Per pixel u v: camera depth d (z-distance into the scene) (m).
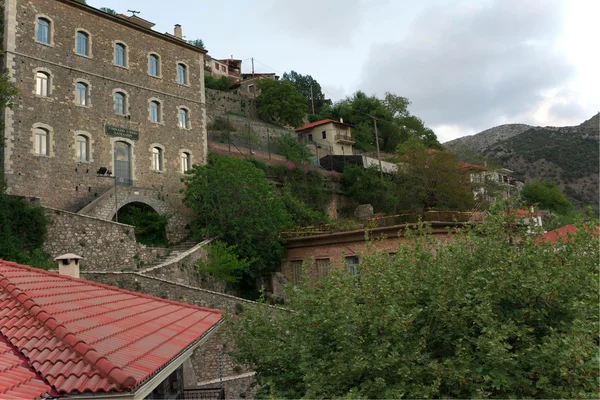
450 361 7.09
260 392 8.50
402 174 45.12
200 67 37.03
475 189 45.66
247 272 27.67
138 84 32.31
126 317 9.52
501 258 8.69
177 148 34.03
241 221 28.22
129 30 32.34
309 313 8.73
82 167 28.38
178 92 34.91
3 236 20.61
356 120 71.38
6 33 25.84
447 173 42.66
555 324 7.79
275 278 28.36
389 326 7.58
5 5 26.17
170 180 33.09
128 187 29.88
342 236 27.81
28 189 25.70
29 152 26.03
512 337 7.76
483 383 7.17
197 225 29.31
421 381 7.37
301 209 33.78
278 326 9.14
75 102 28.61
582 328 6.56
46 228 22.34
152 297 12.55
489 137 150.12
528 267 8.27
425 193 42.88
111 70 30.86
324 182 42.88
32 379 6.06
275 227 29.11
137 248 25.31
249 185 29.62
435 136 77.31
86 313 8.77
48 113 27.16
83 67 29.33
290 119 60.34
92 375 6.27
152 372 6.86
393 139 71.25
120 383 6.06
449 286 8.07
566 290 7.91
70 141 28.02
